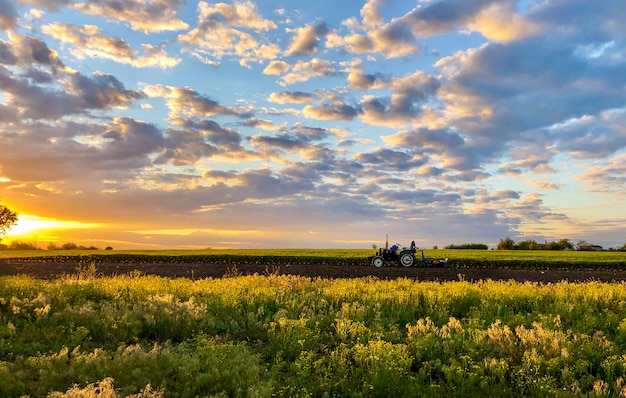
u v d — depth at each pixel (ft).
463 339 35.50
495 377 28.58
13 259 119.65
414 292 53.11
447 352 33.01
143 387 24.49
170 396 24.08
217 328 39.81
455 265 106.83
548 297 53.26
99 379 25.27
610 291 54.85
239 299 48.85
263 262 111.24
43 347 32.22
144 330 37.96
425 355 33.04
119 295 50.70
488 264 107.55
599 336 37.70
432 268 97.19
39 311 39.24
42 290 51.72
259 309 43.68
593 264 106.83
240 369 27.04
